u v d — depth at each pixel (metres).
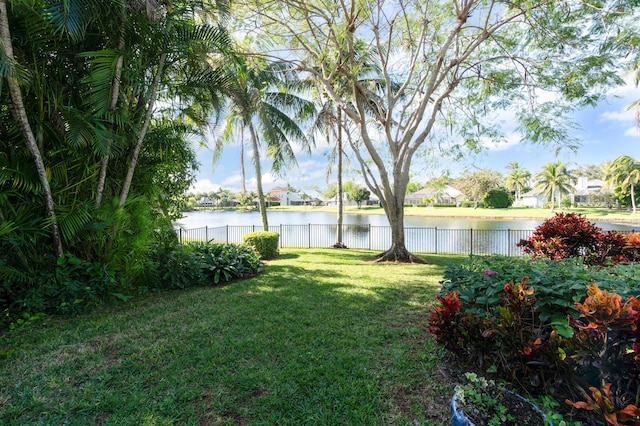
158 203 5.52
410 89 9.95
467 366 2.43
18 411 2.03
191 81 5.10
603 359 1.62
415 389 2.25
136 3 3.72
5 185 3.66
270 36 7.34
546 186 36.25
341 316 3.76
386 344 2.98
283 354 2.78
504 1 6.65
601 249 4.92
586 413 1.68
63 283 3.86
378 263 8.07
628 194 29.06
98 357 2.75
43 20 3.46
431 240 16.66
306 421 1.94
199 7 4.73
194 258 5.43
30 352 2.83
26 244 3.69
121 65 4.11
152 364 2.63
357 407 2.06
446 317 2.40
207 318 3.69
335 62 7.82
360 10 7.06
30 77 3.49
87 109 4.11
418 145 8.61
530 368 1.98
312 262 8.06
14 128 3.60
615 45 6.31
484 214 30.08
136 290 4.76
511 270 2.80
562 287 2.12
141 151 5.02
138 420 1.95
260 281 5.63
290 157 11.67
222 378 2.40
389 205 8.68
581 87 7.12
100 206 4.29
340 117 10.33
